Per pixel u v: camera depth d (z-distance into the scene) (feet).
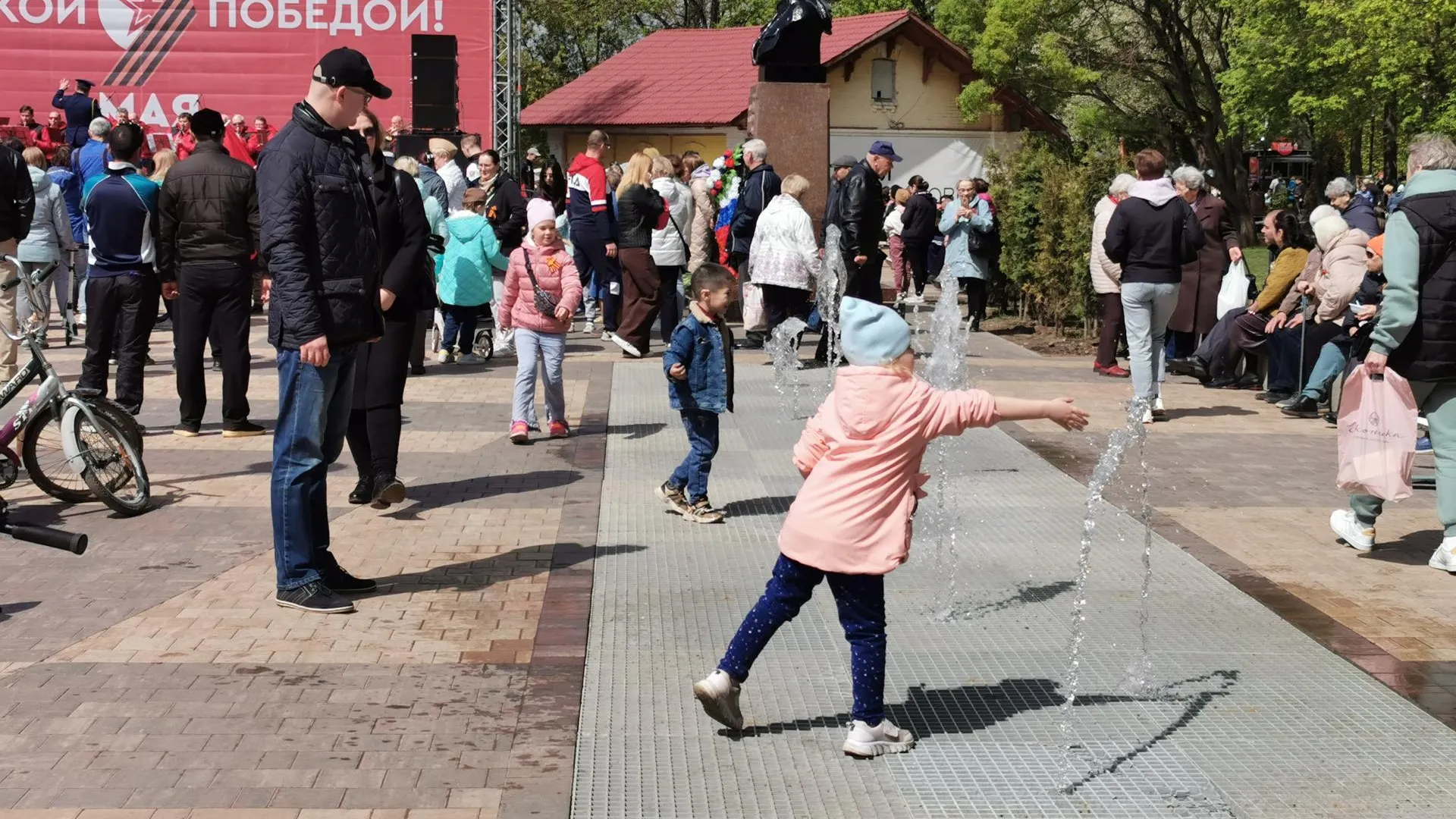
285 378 20.06
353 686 17.13
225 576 21.84
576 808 13.89
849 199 44.88
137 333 35.53
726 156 58.44
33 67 95.30
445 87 84.99
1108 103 128.47
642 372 45.01
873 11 159.43
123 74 95.45
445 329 46.70
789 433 34.45
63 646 18.49
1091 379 45.11
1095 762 15.19
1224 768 15.05
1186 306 46.06
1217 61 130.31
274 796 14.05
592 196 52.90
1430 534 25.30
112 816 13.57
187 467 29.84
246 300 33.17
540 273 32.68
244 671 17.60
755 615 15.46
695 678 17.57
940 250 73.56
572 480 29.01
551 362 33.04
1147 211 36.35
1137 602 21.01
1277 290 41.37
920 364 46.19
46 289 47.91
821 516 14.92
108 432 25.57
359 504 26.73
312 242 19.89
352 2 95.09
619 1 169.48
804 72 54.85
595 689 17.13
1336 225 36.60
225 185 32.45
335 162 20.08
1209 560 23.39
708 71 133.59
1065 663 18.33
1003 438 34.55
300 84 96.27
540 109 136.46
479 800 14.03
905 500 14.98
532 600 20.74
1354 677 17.85
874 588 15.17
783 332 44.47
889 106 124.67
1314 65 96.02
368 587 21.06
